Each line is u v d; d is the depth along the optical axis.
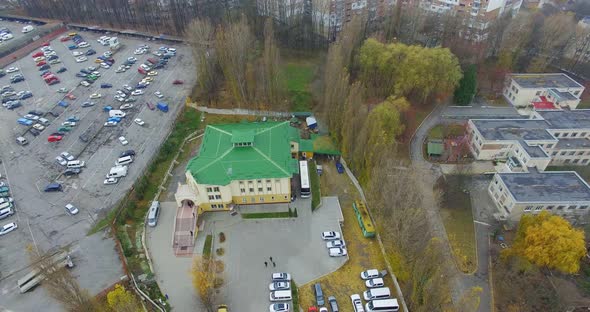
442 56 106.31
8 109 118.06
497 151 97.00
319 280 70.81
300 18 142.00
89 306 60.22
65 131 107.81
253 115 113.50
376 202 79.38
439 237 80.12
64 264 70.69
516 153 94.31
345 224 81.44
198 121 111.19
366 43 115.19
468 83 113.94
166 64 141.50
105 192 87.69
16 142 103.94
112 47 151.88
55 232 78.25
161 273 71.44
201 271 65.06
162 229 79.44
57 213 82.62
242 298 67.81
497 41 130.38
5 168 95.19
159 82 130.25
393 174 81.25
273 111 112.75
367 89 115.56
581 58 128.12
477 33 131.12
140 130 107.81
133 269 71.50
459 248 78.12
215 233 79.06
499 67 127.06
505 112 115.31
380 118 91.69
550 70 131.38
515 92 116.94
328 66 109.12
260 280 70.62
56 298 59.09
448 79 108.94
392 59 109.81
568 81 118.25
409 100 116.69
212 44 118.75
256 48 132.62
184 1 156.00
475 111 115.88
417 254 65.38
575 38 126.06
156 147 101.25
